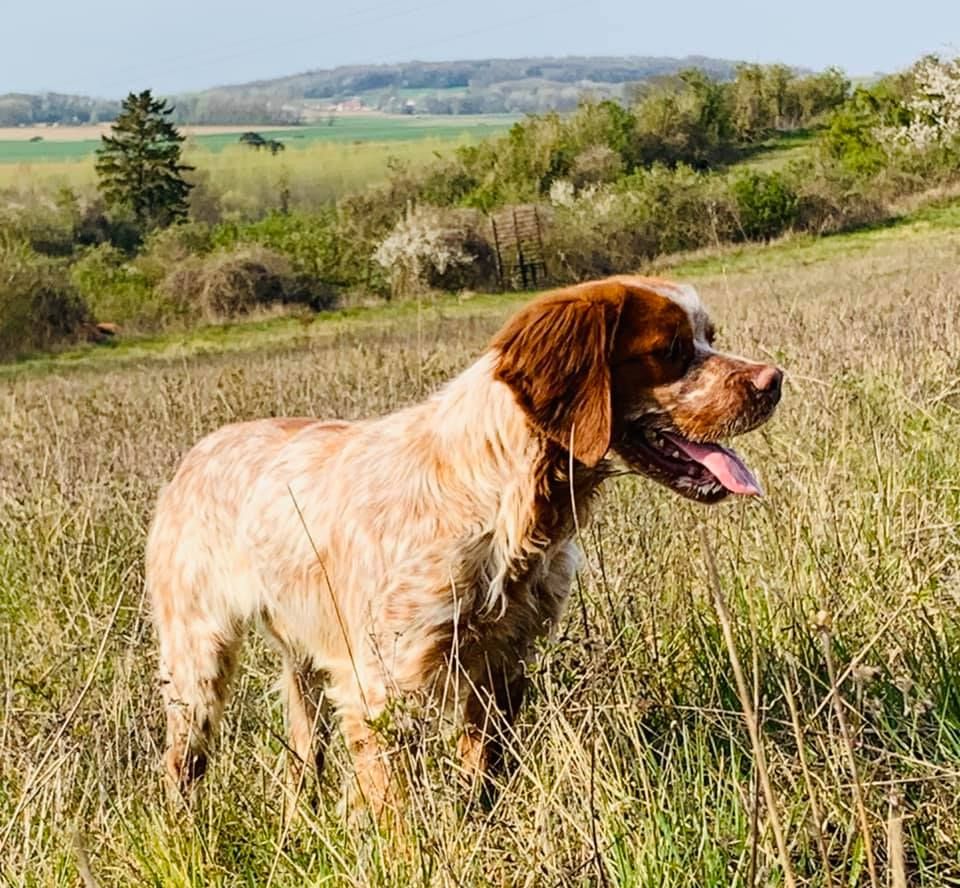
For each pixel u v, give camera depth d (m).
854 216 40.94
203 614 5.55
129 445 9.82
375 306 41.59
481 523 4.69
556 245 42.34
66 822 4.36
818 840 3.55
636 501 6.86
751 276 30.31
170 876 4.14
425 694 4.68
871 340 10.38
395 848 4.07
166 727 5.50
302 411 10.36
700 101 59.06
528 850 3.88
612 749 4.38
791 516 5.85
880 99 48.84
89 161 86.38
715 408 4.72
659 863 3.91
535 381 4.59
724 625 3.12
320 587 5.08
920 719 4.56
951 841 3.98
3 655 5.93
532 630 4.90
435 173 54.72
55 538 7.50
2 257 38.81
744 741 4.56
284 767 4.71
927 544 5.57
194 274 41.56
